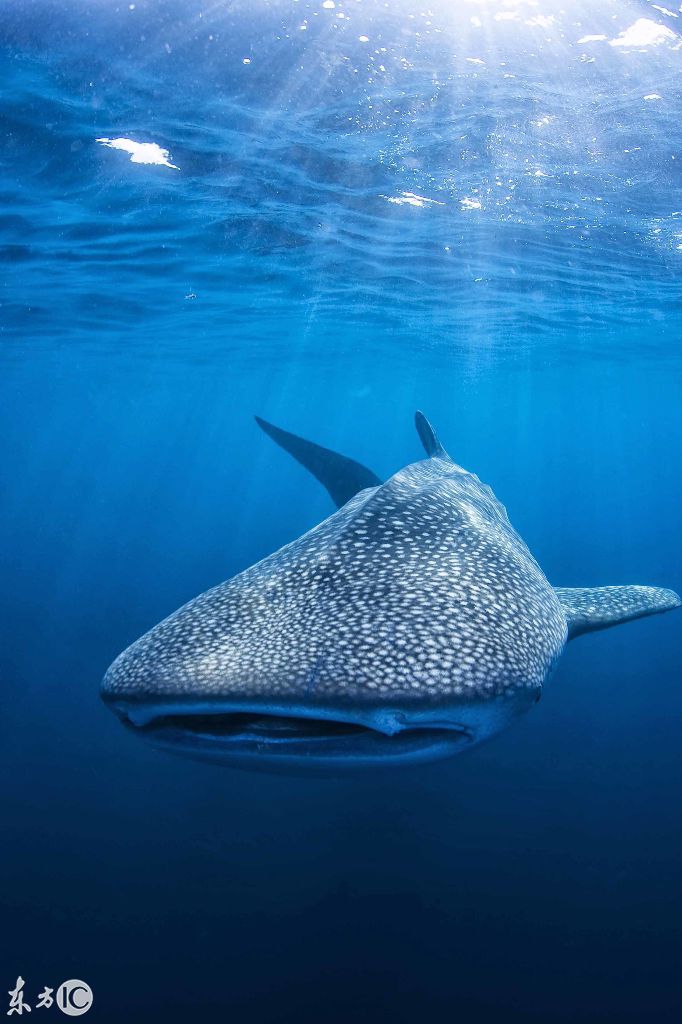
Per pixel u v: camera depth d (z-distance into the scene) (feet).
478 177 38.93
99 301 67.97
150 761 45.60
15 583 126.52
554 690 59.36
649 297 67.00
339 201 42.78
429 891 30.09
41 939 27.53
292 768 7.61
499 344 97.60
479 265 57.00
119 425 324.19
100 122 32.35
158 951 26.76
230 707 6.71
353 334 91.30
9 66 27.45
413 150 35.24
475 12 24.17
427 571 8.82
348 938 27.12
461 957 26.00
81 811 39.06
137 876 32.19
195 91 29.43
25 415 256.73
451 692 6.86
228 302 70.23
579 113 31.24
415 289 65.41
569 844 34.14
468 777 41.50
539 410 222.69
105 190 40.45
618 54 26.63
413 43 25.86
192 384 157.69
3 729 52.29
